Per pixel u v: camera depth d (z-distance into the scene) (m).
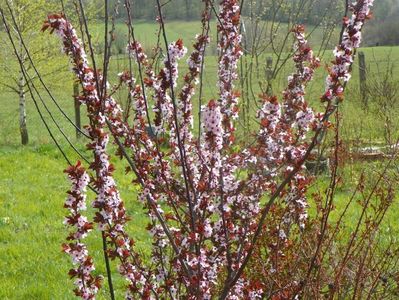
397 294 3.88
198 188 2.78
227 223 2.93
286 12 4.95
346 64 2.32
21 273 6.39
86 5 12.23
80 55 2.54
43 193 9.63
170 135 3.06
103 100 2.55
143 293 2.91
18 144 14.96
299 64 3.54
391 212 6.90
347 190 8.26
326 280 3.35
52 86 15.59
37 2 14.17
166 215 3.02
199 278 2.60
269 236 3.53
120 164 11.27
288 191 3.48
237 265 2.76
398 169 5.84
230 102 3.15
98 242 7.13
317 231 3.44
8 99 23.36
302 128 3.10
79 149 12.89
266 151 3.19
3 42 13.92
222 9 3.14
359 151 8.00
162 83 2.86
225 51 3.14
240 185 3.08
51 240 7.43
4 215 8.41
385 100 9.33
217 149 2.70
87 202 8.77
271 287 3.10
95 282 2.81
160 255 3.12
